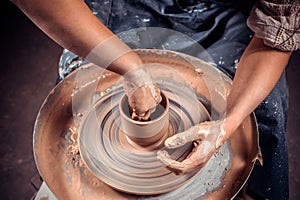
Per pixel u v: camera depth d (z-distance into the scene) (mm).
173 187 1080
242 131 1208
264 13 1295
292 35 1249
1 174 2141
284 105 1493
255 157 1119
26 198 2061
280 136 1356
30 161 2191
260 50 1325
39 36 2695
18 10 2811
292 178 2121
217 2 1626
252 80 1258
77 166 1173
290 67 2547
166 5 1634
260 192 1354
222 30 1593
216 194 1100
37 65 2559
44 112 1235
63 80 1308
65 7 1091
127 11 1642
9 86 2465
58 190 1110
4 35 2689
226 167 1154
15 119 2334
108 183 1090
